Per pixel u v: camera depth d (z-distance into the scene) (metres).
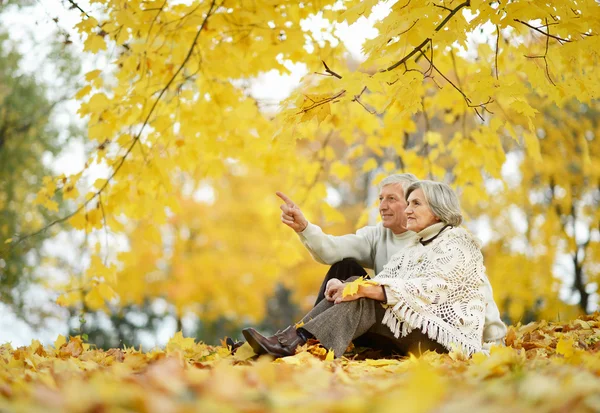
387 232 4.50
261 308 14.60
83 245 5.26
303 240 4.41
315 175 6.76
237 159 5.80
